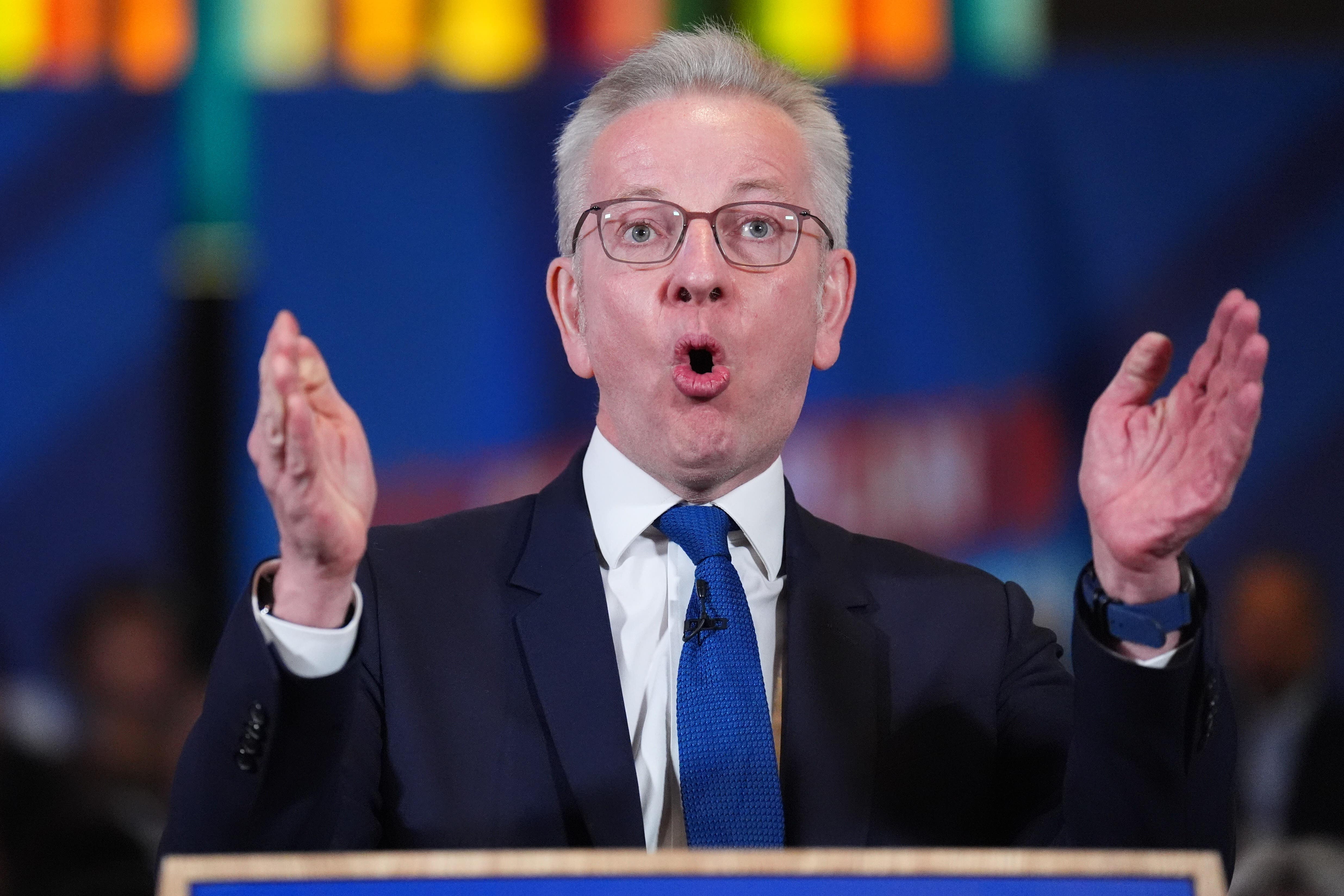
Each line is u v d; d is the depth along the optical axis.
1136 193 14.05
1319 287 13.98
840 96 14.09
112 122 13.67
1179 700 4.49
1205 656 4.55
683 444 5.30
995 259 13.97
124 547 13.29
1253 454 13.80
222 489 13.42
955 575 5.87
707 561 5.27
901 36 14.23
